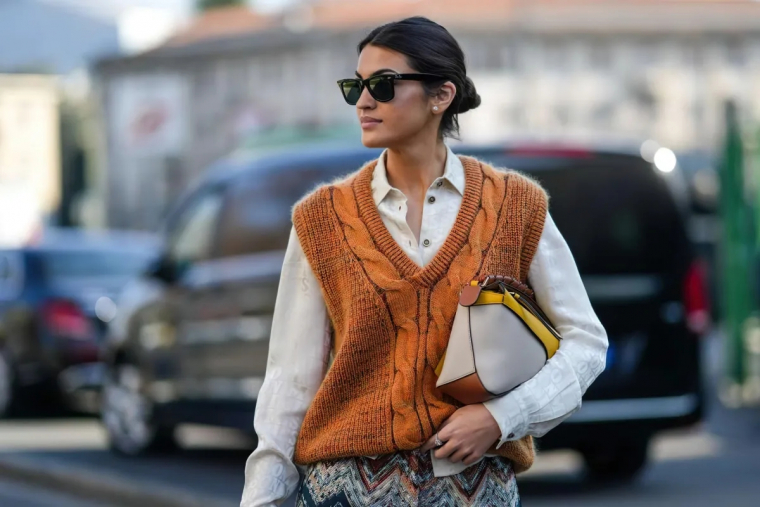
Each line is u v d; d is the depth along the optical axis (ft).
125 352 45.91
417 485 13.69
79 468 41.55
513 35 303.07
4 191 151.53
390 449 13.66
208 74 336.90
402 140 14.16
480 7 306.76
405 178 14.38
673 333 36.40
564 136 40.16
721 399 59.36
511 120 303.89
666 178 37.60
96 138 361.92
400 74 14.02
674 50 311.68
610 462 38.83
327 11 328.70
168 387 43.37
